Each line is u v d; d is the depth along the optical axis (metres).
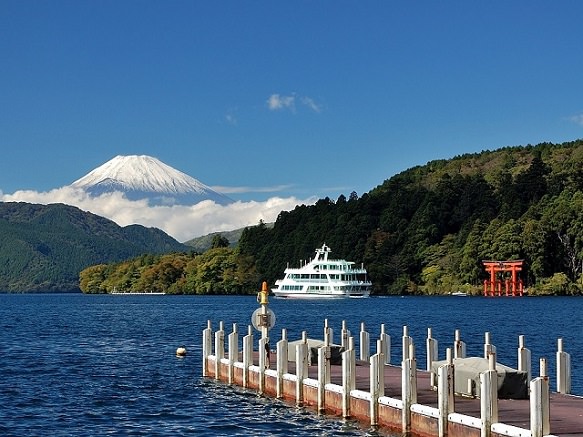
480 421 27.34
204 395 45.50
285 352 41.00
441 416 29.16
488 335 37.94
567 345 75.88
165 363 63.19
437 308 161.38
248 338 45.03
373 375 33.38
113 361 65.12
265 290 46.22
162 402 44.41
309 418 37.47
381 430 33.09
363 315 136.62
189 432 37.03
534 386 25.20
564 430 27.06
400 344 74.31
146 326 113.38
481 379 27.38
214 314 148.88
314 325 108.62
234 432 36.38
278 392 41.09
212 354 51.75
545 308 157.62
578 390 45.78
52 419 40.53
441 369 29.30
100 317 143.25
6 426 38.94
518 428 25.98
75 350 75.44
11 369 60.34
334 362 44.59
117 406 43.69
